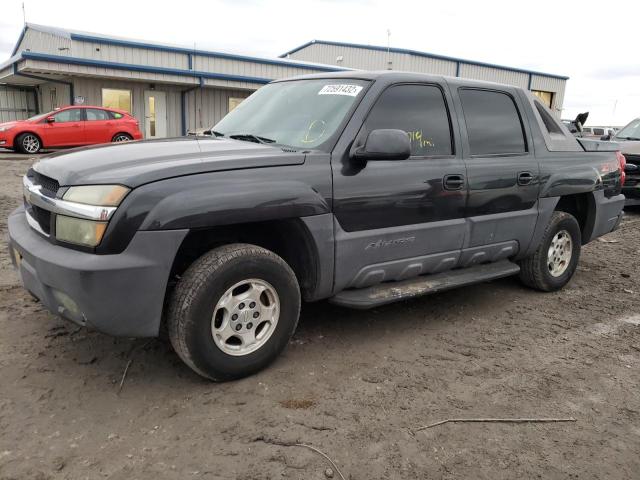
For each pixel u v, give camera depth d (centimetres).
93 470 229
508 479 237
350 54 3300
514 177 427
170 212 266
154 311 273
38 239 293
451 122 394
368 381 315
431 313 434
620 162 552
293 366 328
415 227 366
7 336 348
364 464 241
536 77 3647
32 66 1823
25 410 269
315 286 331
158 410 275
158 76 2075
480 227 407
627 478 242
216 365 292
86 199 265
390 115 360
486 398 304
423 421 277
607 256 672
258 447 249
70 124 1711
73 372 309
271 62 2461
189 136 394
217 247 297
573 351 375
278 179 301
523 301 476
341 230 330
